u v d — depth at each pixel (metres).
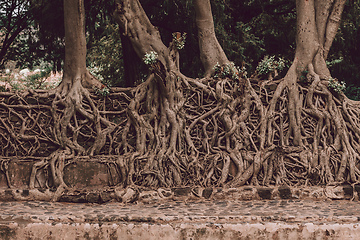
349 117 9.33
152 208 7.30
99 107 9.05
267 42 17.33
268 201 7.94
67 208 7.25
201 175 8.59
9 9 14.92
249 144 8.95
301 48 9.82
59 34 12.90
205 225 6.12
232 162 8.73
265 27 17.03
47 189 7.93
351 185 8.33
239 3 16.91
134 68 13.55
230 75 9.52
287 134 9.19
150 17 14.20
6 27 15.12
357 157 8.90
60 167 8.24
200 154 8.88
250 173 8.57
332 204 7.64
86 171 8.33
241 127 9.03
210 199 8.08
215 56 9.77
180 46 9.32
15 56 15.82
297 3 10.08
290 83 9.50
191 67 14.10
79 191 7.93
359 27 16.91
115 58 16.92
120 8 9.32
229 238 6.09
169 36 14.85
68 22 8.94
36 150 8.58
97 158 8.48
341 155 8.88
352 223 6.16
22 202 7.66
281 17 16.94
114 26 15.15
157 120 8.99
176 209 7.18
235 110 9.16
